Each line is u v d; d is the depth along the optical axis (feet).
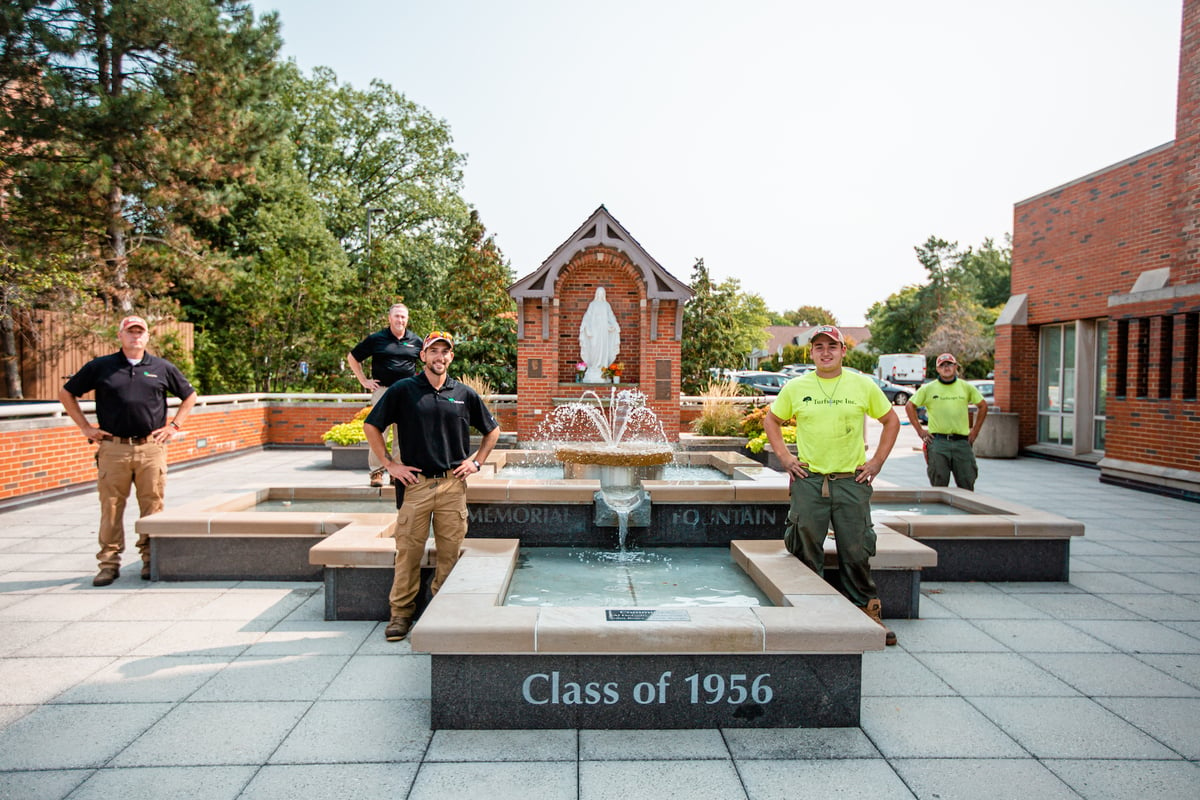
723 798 9.93
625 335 48.37
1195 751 11.36
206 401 47.21
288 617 17.16
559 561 18.58
